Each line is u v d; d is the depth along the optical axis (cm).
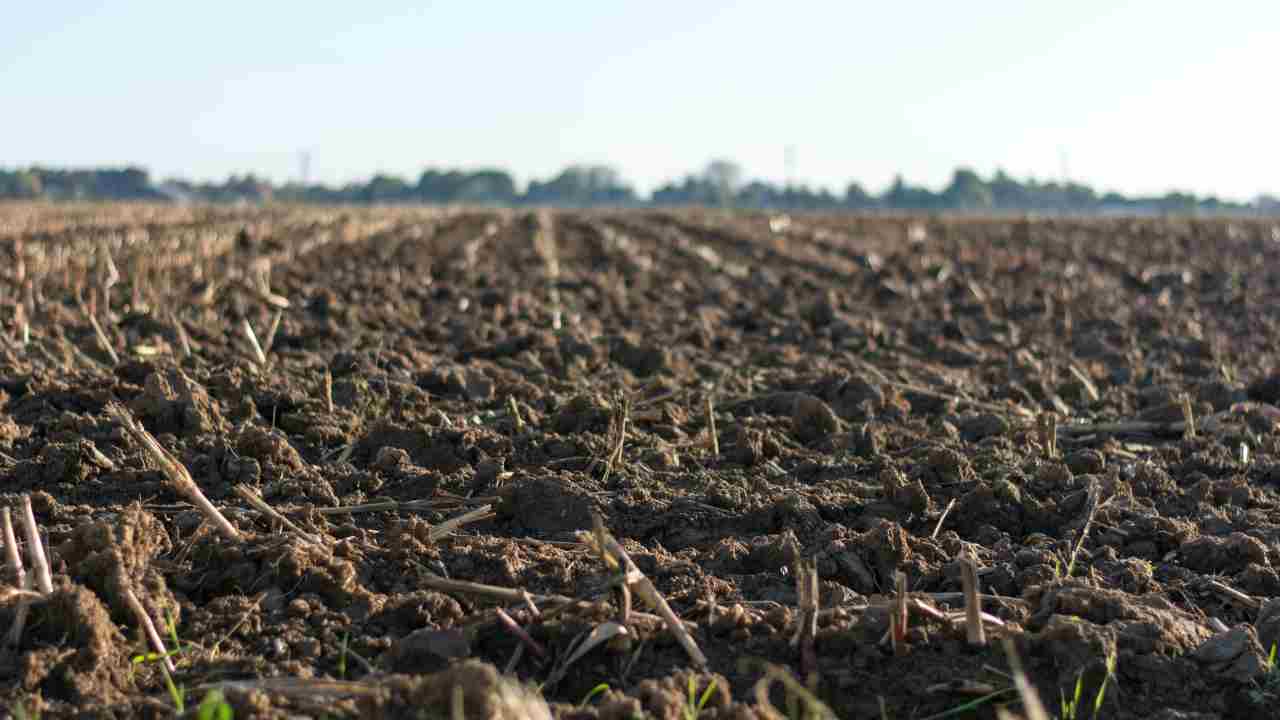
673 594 410
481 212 5269
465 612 399
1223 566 466
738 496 525
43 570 374
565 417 657
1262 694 351
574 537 483
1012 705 347
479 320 1132
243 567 414
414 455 593
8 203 4700
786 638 375
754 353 1012
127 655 352
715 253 2292
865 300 1466
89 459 548
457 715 285
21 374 716
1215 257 2362
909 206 11050
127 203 5038
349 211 4434
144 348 831
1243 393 786
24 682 332
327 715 319
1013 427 691
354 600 398
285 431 638
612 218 4394
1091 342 1040
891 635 367
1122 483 549
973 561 443
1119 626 374
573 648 365
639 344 900
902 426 700
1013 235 3219
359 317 1095
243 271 1522
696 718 320
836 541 457
